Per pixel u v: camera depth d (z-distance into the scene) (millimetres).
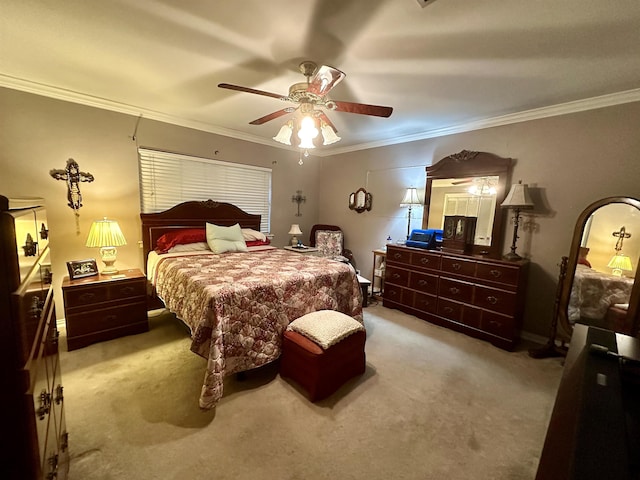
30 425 768
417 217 3879
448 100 2574
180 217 3473
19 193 2506
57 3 1434
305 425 1627
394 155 4062
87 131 2795
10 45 1837
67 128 2682
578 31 1550
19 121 2445
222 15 1505
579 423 569
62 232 2740
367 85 2293
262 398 1850
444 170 3453
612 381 746
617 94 2311
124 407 1720
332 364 1887
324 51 1825
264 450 1449
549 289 2781
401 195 4023
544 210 2773
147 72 2203
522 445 1543
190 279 2137
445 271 3090
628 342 1064
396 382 2084
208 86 2445
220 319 1771
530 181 2846
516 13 1419
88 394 1829
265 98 2709
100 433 1518
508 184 2973
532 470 1390
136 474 1295
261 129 3818
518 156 2908
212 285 1957
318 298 2373
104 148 2912
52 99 2580
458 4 1362
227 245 3268
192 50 1867
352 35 1643
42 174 2594
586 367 835
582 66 1922
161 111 3141
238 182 4113
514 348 2695
